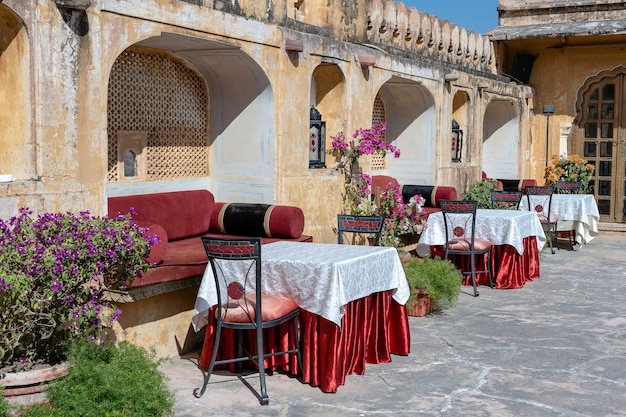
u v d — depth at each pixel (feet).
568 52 55.77
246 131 28.84
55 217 16.52
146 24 22.00
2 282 14.87
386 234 30.99
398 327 21.30
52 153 19.15
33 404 15.39
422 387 18.60
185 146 28.78
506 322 25.50
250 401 17.49
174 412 16.39
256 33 26.84
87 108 20.15
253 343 19.61
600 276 34.83
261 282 19.13
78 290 16.62
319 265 18.26
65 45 19.38
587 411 17.02
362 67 34.09
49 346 17.37
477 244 30.60
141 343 20.35
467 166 47.16
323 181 31.32
